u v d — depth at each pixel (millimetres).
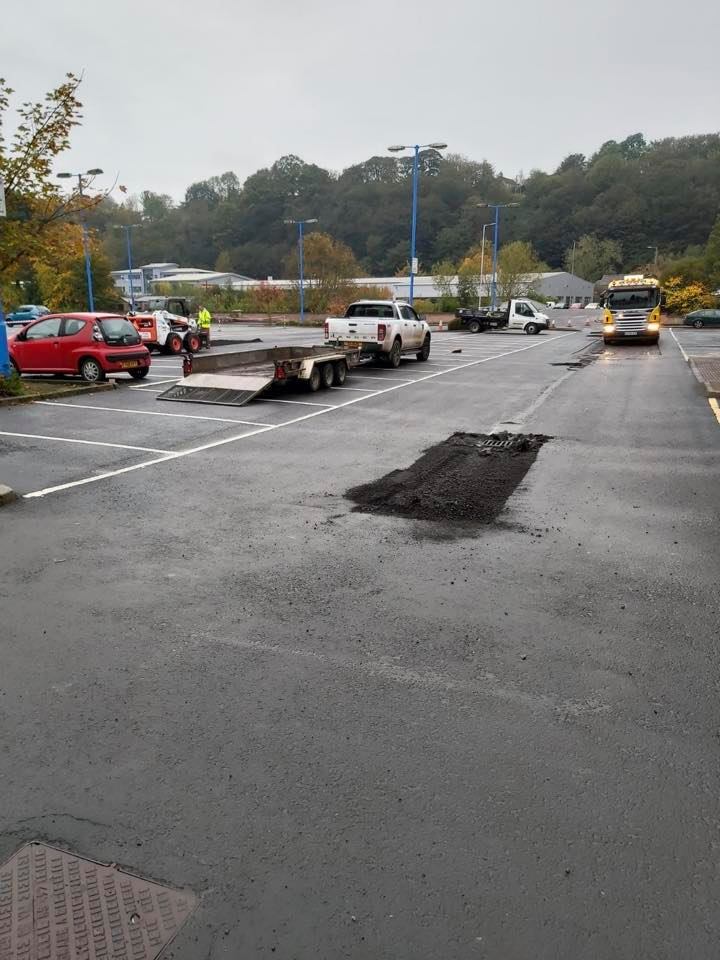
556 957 2229
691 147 148625
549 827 2762
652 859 2602
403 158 150875
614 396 14773
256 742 3301
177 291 77875
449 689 3750
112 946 2293
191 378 14492
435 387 16156
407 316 21953
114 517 6648
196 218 158250
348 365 16750
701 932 2307
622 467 8656
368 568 5445
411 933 2312
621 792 2959
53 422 11430
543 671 3938
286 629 4430
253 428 11047
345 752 3227
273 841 2701
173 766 3137
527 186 151125
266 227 145750
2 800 2934
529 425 11438
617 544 5984
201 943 2297
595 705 3604
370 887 2486
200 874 2561
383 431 10891
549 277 114125
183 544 5949
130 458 9016
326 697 3668
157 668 3961
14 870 2582
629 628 4453
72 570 5371
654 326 29469
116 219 152000
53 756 3211
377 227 137000
